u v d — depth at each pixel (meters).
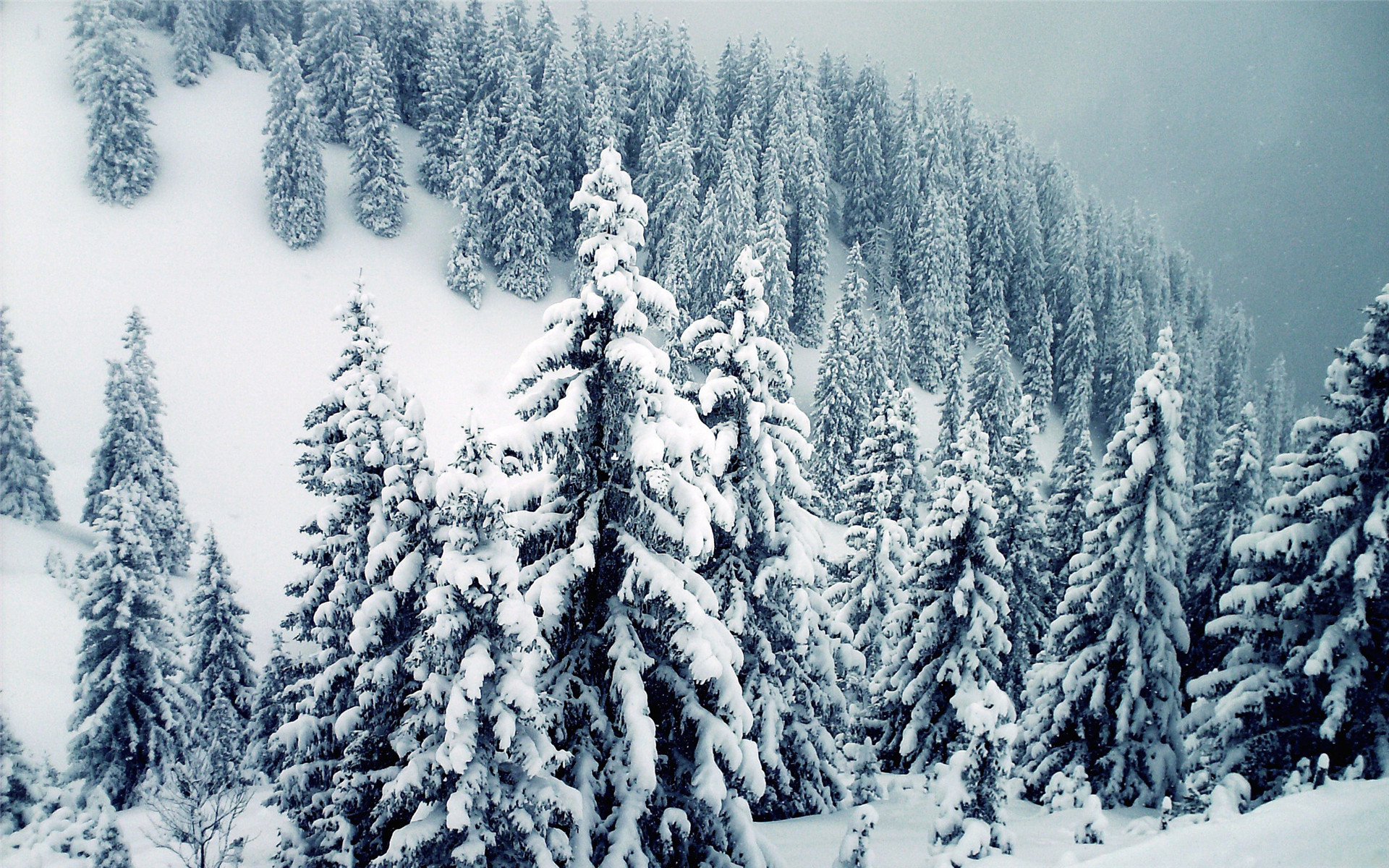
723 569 15.19
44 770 22.73
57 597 34.75
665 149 64.12
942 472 21.72
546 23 74.25
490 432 10.40
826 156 78.69
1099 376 72.19
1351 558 15.61
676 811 11.19
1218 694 17.05
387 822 10.90
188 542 38.25
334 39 70.50
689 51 75.06
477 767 9.67
